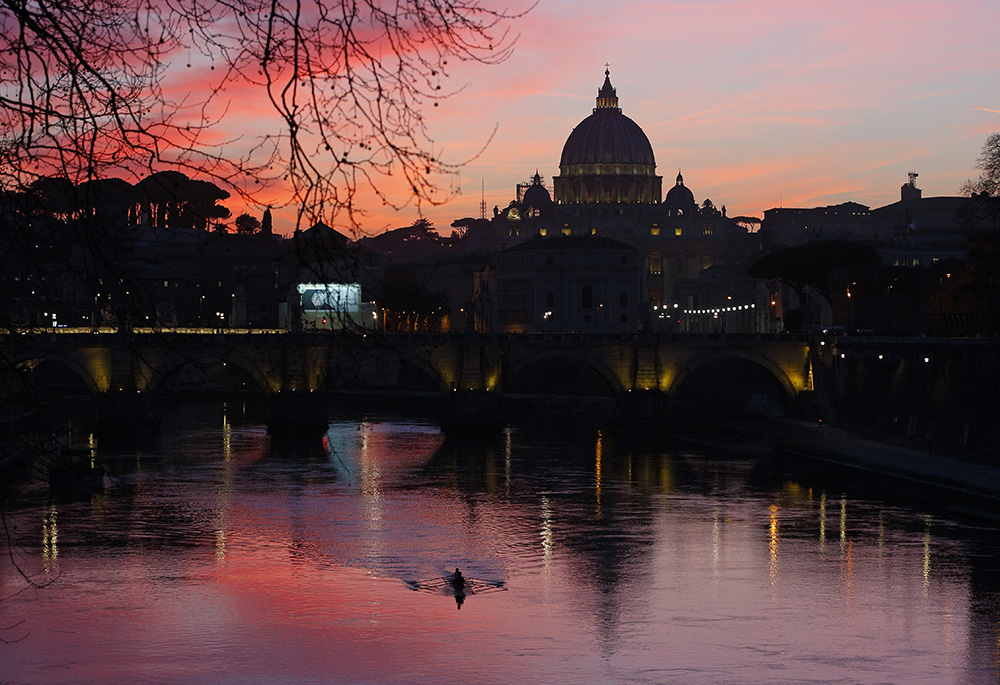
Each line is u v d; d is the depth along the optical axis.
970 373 157.75
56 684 67.62
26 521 113.25
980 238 183.88
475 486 143.50
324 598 87.88
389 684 68.19
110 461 159.62
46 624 79.62
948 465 144.12
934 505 127.88
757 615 83.81
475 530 115.00
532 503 131.25
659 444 193.25
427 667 71.50
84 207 16.81
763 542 108.56
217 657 73.12
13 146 16.00
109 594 87.69
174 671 70.38
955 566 98.12
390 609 84.94
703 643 77.00
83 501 124.88
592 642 77.00
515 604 86.69
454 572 96.81
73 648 74.50
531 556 103.31
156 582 91.50
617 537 111.81
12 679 68.31
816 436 181.25
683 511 126.00
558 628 80.25
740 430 194.75
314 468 157.12
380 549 105.19
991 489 125.44
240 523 116.31
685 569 98.12
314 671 70.94
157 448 176.12
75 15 16.36
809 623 81.88
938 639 78.06
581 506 129.50
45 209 16.94
